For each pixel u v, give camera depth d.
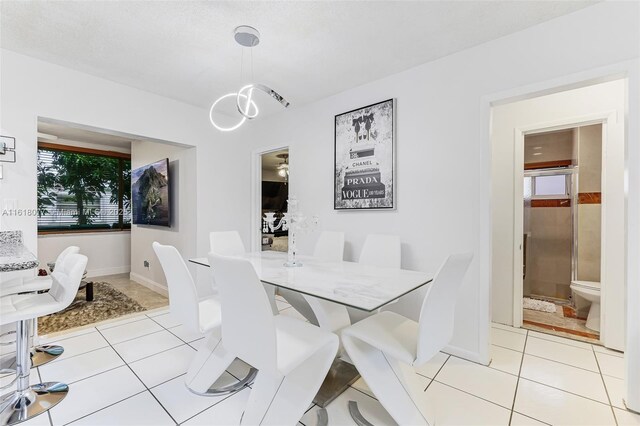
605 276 2.52
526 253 4.18
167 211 4.16
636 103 1.76
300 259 2.71
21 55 2.50
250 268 1.23
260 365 1.32
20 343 1.79
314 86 3.12
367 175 3.01
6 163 2.42
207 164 3.85
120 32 2.20
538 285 4.13
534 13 1.98
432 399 1.85
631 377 1.74
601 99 2.56
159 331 2.84
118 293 4.23
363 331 1.62
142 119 3.25
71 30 2.17
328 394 1.87
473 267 2.36
